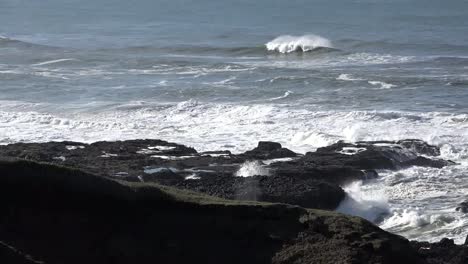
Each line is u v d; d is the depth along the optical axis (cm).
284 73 9344
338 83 8569
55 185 3681
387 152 5500
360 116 6838
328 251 3503
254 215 3697
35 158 5125
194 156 5450
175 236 3628
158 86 8606
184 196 3781
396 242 3603
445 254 3769
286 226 3659
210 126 6712
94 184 3716
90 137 6353
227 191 4622
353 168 5159
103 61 10638
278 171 5025
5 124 6825
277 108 7225
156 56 11288
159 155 5453
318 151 5659
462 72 9450
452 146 5812
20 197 3641
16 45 12531
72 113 7356
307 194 4609
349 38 13088
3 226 3534
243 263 3541
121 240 3588
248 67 9888
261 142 5766
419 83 8488
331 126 6588
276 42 11881
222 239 3625
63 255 3488
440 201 4781
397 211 4594
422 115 6812
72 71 9862
